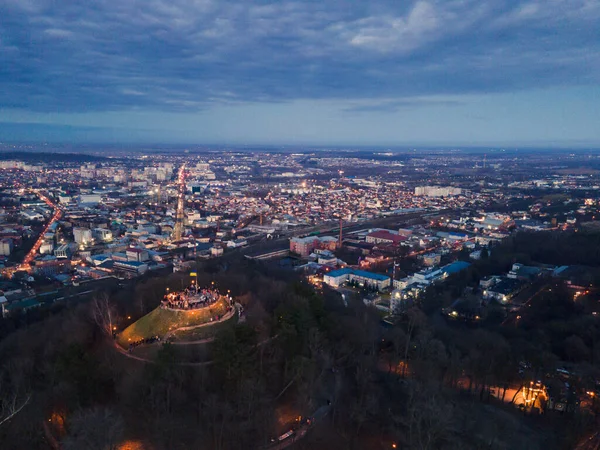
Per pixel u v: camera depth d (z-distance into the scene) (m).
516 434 198.88
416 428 185.25
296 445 182.00
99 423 153.75
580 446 196.62
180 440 175.50
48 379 198.62
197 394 198.50
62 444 160.75
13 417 165.88
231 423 181.00
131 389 190.38
